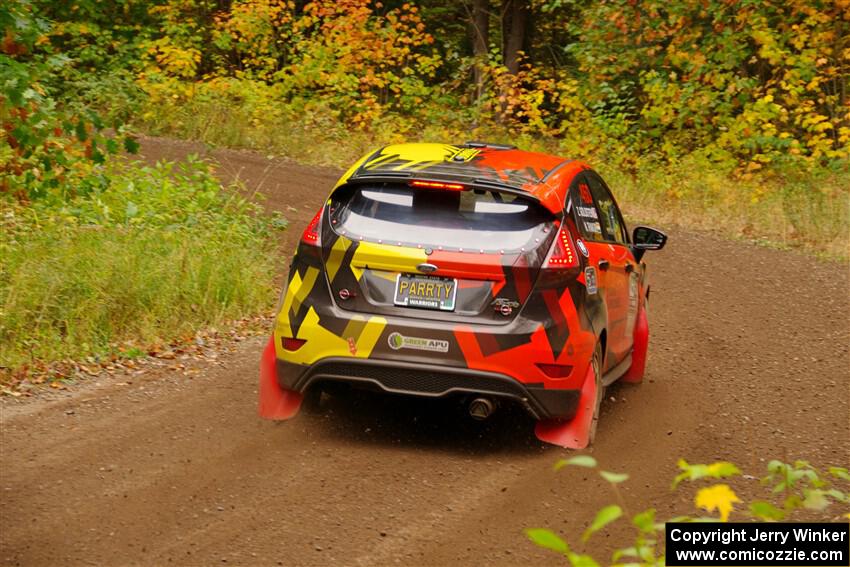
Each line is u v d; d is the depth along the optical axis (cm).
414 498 904
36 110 1562
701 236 2675
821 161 3500
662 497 935
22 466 938
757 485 981
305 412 1142
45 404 1144
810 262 2389
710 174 3197
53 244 1609
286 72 4400
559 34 5469
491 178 1031
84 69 4262
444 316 994
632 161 3450
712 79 3497
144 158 2931
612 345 1177
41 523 806
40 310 1413
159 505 856
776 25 3716
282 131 3641
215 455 991
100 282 1488
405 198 1034
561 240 1020
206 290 1617
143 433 1050
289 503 876
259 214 2259
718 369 1470
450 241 1003
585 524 861
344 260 1013
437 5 5509
